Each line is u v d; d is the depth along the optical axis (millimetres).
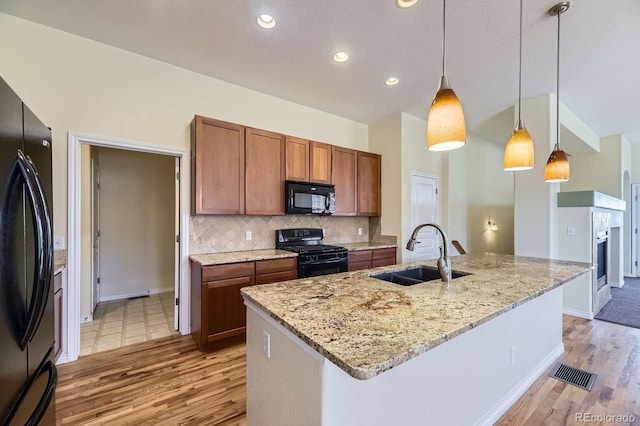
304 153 3666
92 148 3617
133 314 3639
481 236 5586
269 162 3363
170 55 2818
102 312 3707
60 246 2453
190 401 1968
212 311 2678
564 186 5988
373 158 4457
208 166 2941
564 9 2123
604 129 5102
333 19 2268
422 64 2938
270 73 3146
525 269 2238
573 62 2871
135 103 2807
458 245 4914
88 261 3367
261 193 3291
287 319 1170
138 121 2822
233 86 3395
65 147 2490
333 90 3553
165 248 4695
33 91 2387
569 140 4676
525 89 3475
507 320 1916
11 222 1094
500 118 4484
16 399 1110
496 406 1812
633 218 6105
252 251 3395
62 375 2268
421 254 4527
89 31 2471
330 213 3812
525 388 2078
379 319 1173
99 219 4164
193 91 3127
